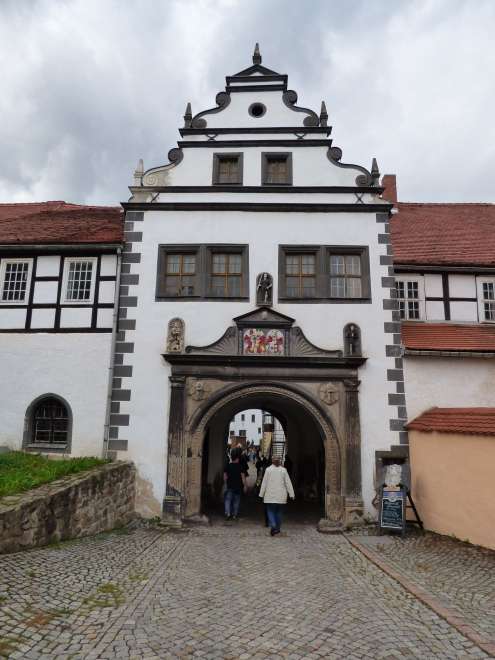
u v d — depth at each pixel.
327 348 13.66
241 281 14.13
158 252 14.28
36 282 14.63
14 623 5.45
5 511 8.10
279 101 15.48
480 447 10.20
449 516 11.17
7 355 14.25
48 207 19.98
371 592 7.20
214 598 6.84
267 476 11.96
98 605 6.30
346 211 14.44
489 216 19.64
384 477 12.16
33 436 13.95
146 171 14.88
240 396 13.41
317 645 5.32
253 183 14.82
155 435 13.25
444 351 13.50
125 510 12.46
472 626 5.80
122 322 13.88
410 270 15.38
